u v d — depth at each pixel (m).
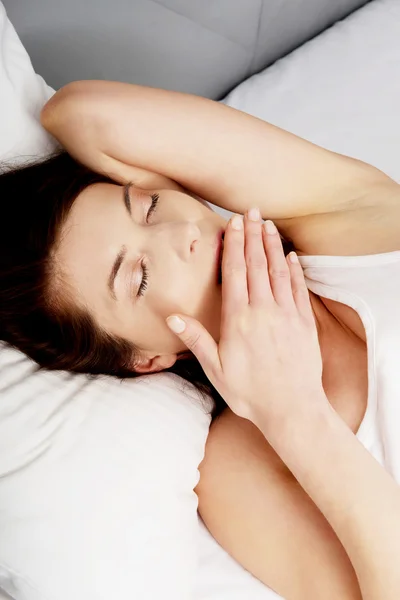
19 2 0.94
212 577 0.76
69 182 0.83
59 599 0.66
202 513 0.81
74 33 1.02
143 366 0.87
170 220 0.79
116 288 0.78
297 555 0.73
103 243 0.78
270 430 0.71
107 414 0.74
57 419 0.72
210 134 0.85
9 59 0.89
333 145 1.12
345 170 0.88
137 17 1.05
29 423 0.71
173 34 1.11
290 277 0.77
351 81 1.19
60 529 0.67
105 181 0.87
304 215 0.89
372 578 0.63
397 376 0.69
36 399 0.73
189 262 0.76
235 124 0.86
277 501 0.77
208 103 0.87
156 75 1.17
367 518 0.64
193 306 0.77
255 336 0.73
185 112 0.85
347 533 0.66
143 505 0.70
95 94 0.85
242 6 1.16
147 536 0.69
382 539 0.64
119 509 0.69
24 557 0.66
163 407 0.78
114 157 0.88
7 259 0.81
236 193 0.89
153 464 0.73
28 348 0.81
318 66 1.24
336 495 0.66
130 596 0.67
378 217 0.84
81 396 0.75
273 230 0.78
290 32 1.30
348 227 0.84
